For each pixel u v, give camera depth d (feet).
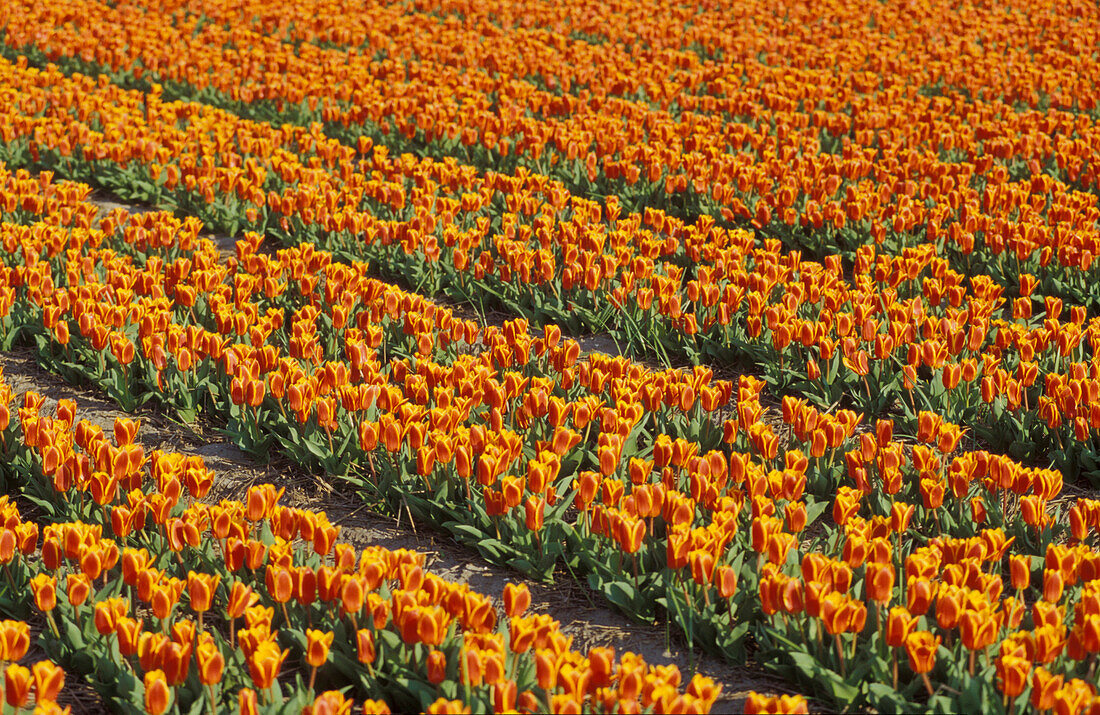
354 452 19.75
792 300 24.27
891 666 13.93
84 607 14.84
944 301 26.66
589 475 16.08
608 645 15.64
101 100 40.22
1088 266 27.63
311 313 24.07
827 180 32.68
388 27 55.57
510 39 53.42
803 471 17.02
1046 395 21.88
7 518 15.10
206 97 45.01
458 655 13.47
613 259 26.96
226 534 15.30
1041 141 37.01
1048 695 11.81
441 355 23.44
